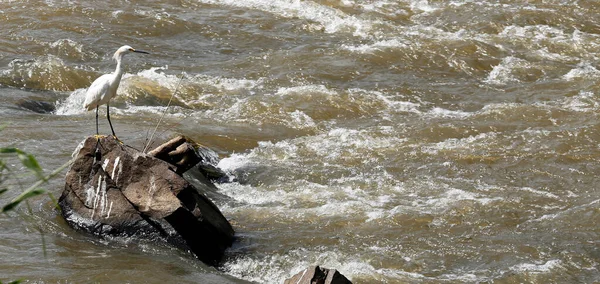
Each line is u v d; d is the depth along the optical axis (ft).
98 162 54.90
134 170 54.29
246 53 111.04
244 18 124.98
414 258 54.80
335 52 109.19
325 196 66.13
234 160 73.97
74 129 75.15
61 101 89.86
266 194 66.44
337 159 75.72
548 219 62.49
